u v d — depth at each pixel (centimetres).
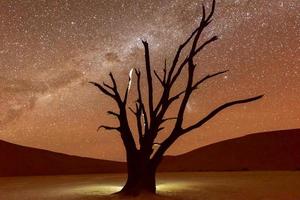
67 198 1792
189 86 2017
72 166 4875
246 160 4847
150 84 2027
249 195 1834
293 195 1811
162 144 1973
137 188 1888
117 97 2016
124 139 1978
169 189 2091
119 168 5034
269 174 3031
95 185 2406
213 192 1953
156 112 1998
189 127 1992
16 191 2142
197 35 2033
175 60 2025
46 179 3092
